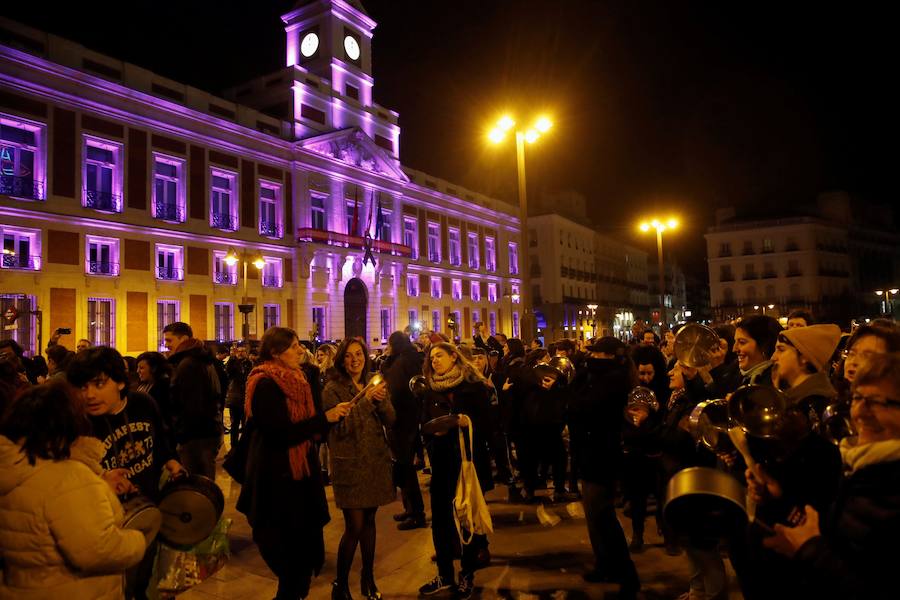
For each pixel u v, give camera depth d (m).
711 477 2.19
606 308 64.50
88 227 22.58
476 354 7.84
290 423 4.09
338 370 4.84
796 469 2.40
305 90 31.98
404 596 4.68
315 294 31.44
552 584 4.82
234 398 11.34
